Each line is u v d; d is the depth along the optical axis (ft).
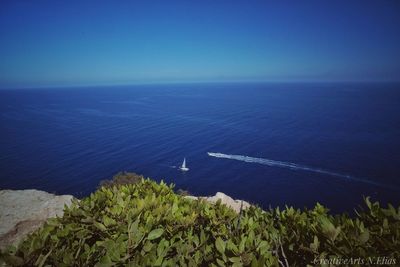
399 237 10.23
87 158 362.33
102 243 10.81
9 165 327.88
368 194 246.88
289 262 11.41
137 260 9.89
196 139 479.00
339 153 373.61
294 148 407.03
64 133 532.73
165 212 13.26
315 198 242.58
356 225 11.16
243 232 12.85
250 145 430.61
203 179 290.35
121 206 13.46
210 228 13.56
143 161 352.69
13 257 9.32
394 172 296.51
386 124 589.32
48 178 287.28
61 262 10.02
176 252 11.99
